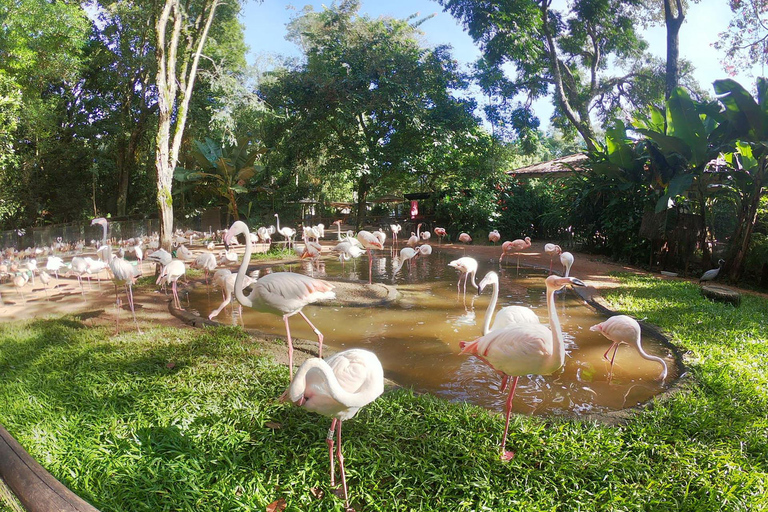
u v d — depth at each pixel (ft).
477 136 70.74
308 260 47.14
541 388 15.76
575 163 68.13
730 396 13.99
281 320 24.66
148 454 11.00
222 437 11.66
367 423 12.51
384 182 78.79
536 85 73.20
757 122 31.01
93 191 80.02
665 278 35.91
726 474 10.27
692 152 35.47
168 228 36.73
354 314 25.72
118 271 22.12
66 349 18.88
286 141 69.41
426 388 15.76
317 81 65.46
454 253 52.80
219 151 74.49
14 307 28.27
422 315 25.41
